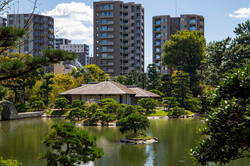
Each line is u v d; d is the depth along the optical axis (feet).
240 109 23.06
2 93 31.50
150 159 58.34
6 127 113.09
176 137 85.97
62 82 220.02
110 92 161.07
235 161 56.95
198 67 239.09
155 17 352.90
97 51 344.90
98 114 118.21
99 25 341.41
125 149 67.82
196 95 211.20
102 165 53.67
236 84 24.90
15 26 24.76
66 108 172.45
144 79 274.77
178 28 353.10
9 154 62.85
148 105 167.53
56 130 42.06
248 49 123.24
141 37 353.31
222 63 137.80
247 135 22.45
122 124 81.35
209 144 25.29
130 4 348.38
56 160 40.75
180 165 53.62
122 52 345.51
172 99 175.83
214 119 24.04
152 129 104.63
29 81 183.62
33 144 74.84
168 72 346.95
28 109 172.55
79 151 42.09
